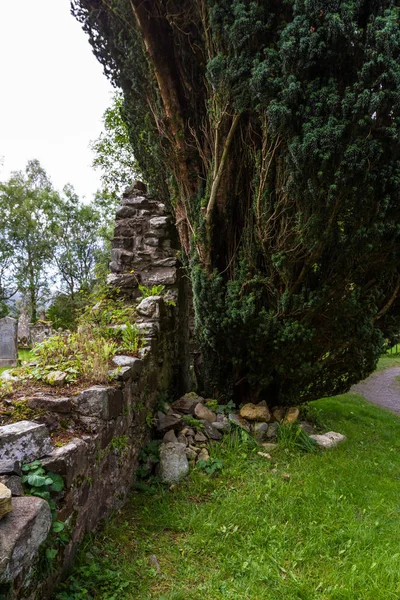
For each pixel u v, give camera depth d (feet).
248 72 11.59
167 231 19.21
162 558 7.98
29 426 6.93
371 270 14.03
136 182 20.66
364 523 9.67
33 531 5.34
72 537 7.14
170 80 14.99
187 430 13.50
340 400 27.27
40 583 5.86
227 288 14.11
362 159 10.23
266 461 12.67
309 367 14.93
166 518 9.39
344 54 10.51
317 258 12.54
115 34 16.58
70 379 9.58
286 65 10.57
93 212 88.22
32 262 86.74
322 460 13.23
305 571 7.79
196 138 14.94
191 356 20.03
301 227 11.81
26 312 78.64
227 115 12.86
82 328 14.16
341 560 8.19
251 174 14.20
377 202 11.44
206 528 8.97
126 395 10.59
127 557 7.83
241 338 14.38
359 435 17.97
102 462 8.77
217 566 7.85
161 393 15.46
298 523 9.46
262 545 8.53
